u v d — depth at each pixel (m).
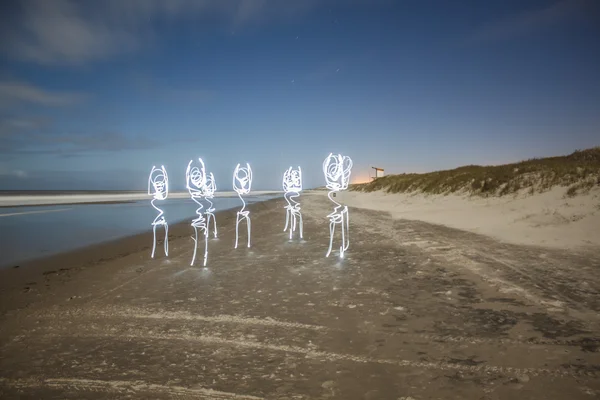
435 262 9.39
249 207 35.09
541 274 7.84
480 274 8.05
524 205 16.98
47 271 9.60
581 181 16.67
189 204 41.75
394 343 4.82
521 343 4.69
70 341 5.22
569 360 4.22
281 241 13.56
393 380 3.93
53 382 4.12
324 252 11.24
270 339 5.08
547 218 14.34
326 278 8.19
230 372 4.22
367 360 4.40
